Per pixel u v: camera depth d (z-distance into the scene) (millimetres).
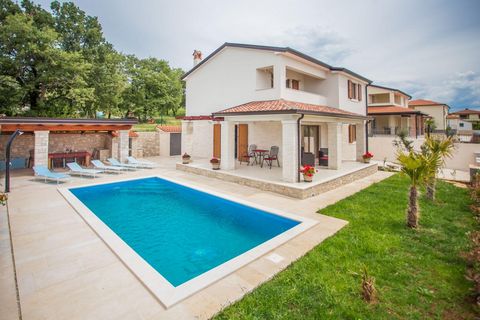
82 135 20719
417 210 7168
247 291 4410
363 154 18328
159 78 51750
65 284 4625
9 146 11266
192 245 7152
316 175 12859
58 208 9078
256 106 13648
